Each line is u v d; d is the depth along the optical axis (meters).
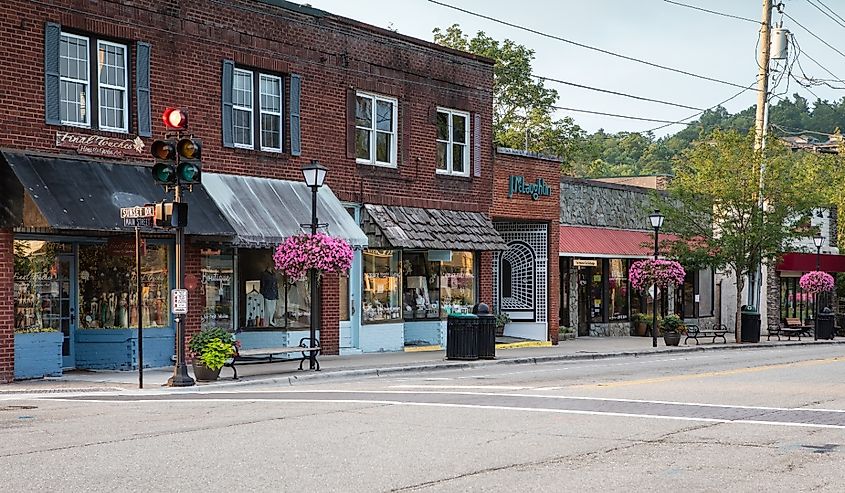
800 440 11.38
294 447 10.88
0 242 19.08
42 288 20.59
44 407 15.12
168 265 22.17
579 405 14.64
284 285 24.92
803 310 49.00
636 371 22.16
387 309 28.05
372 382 19.64
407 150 28.30
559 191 34.12
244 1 23.86
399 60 28.09
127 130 21.44
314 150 25.61
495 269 34.69
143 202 20.42
